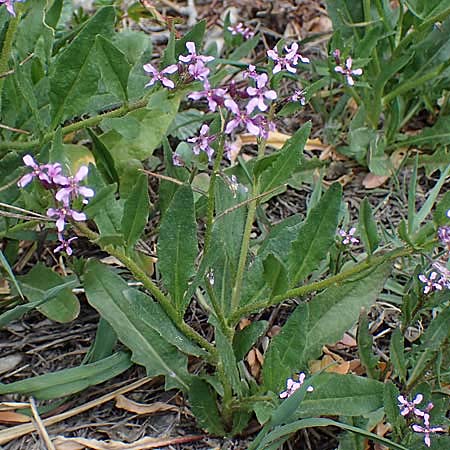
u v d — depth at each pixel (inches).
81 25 25.8
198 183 25.5
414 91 28.2
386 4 27.9
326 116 28.5
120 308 22.2
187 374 22.2
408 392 22.1
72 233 25.2
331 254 23.8
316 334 22.2
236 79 29.8
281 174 21.4
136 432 22.4
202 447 22.1
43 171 19.4
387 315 24.5
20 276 23.7
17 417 22.3
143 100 22.3
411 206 22.5
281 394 20.7
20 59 24.0
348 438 21.6
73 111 22.7
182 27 32.4
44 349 23.6
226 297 22.0
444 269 20.7
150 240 25.4
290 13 32.6
